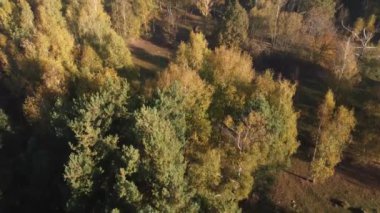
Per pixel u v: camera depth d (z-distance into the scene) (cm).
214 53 7550
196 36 7525
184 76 6216
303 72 8812
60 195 5931
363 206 6122
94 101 5491
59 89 6806
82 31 8506
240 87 6488
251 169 5484
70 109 5984
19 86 7944
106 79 6488
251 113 5334
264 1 10100
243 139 5447
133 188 4619
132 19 10106
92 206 5153
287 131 5844
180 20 11256
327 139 5800
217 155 5212
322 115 6238
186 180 5034
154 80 6838
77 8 9506
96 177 5119
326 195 6288
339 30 9894
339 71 7475
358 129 6550
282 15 9281
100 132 5409
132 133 5344
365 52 8475
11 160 6831
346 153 6900
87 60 7456
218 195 4916
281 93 6144
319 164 5897
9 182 6394
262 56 9119
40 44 7525
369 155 6378
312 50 8825
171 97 5797
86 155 5159
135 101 6078
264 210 6062
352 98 7456
